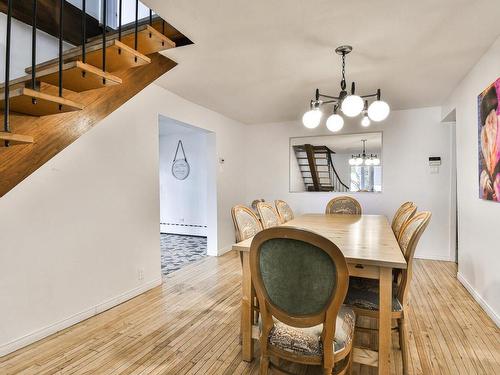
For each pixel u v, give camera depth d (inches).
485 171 92.6
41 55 87.7
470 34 82.3
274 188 202.7
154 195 123.4
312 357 47.5
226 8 70.5
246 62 101.3
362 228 98.9
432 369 66.7
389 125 171.6
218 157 175.0
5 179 60.5
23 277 77.4
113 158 104.3
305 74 112.4
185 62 101.3
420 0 67.1
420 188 165.6
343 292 43.3
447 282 123.9
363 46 89.7
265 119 192.7
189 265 153.6
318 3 68.3
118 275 105.7
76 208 91.4
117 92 81.5
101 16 113.3
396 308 62.8
